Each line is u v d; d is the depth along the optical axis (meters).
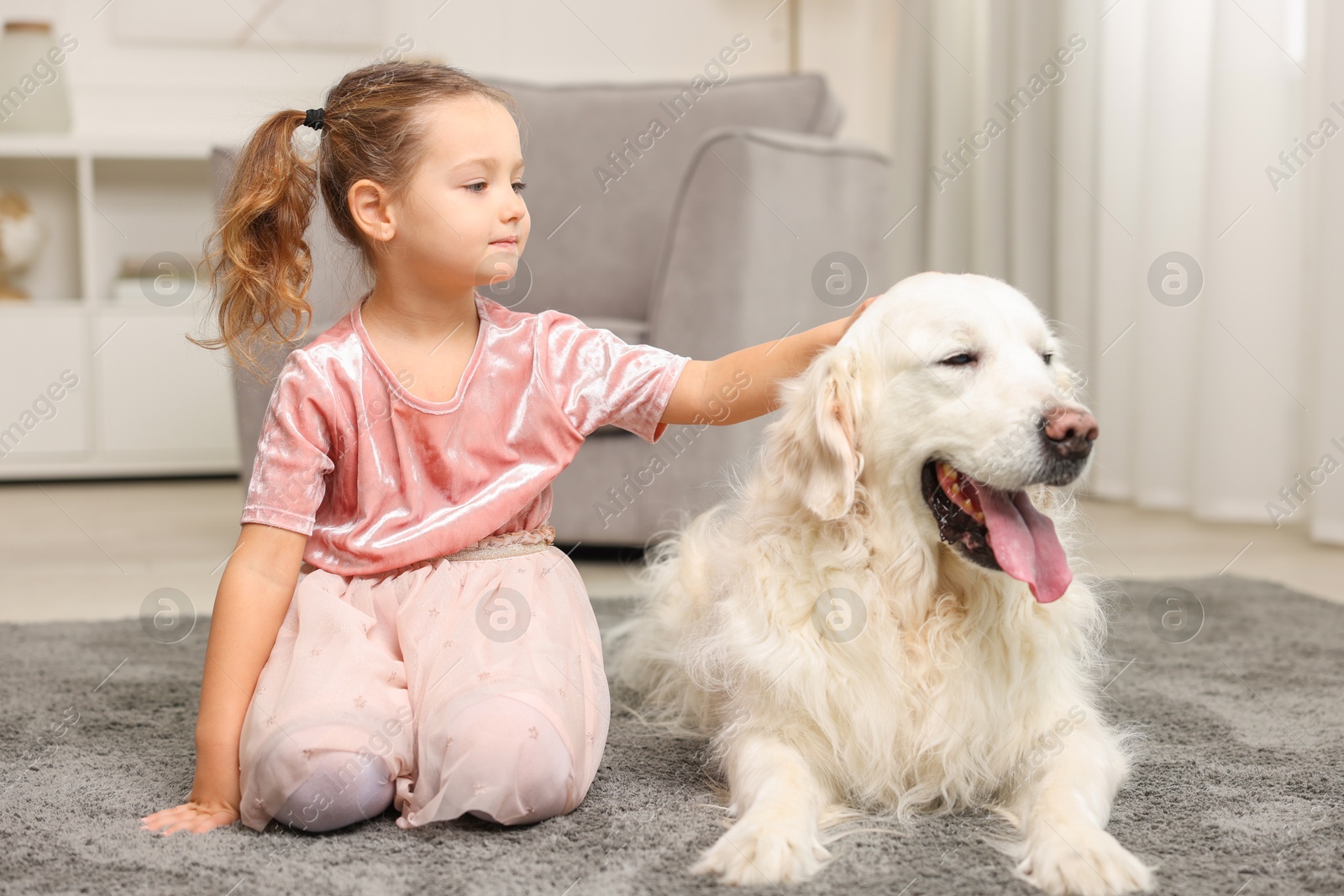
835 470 1.15
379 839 1.05
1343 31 2.62
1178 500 3.40
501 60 4.65
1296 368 3.00
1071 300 3.72
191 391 4.17
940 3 4.39
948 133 4.41
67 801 1.14
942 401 1.14
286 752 1.02
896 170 4.57
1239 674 1.68
